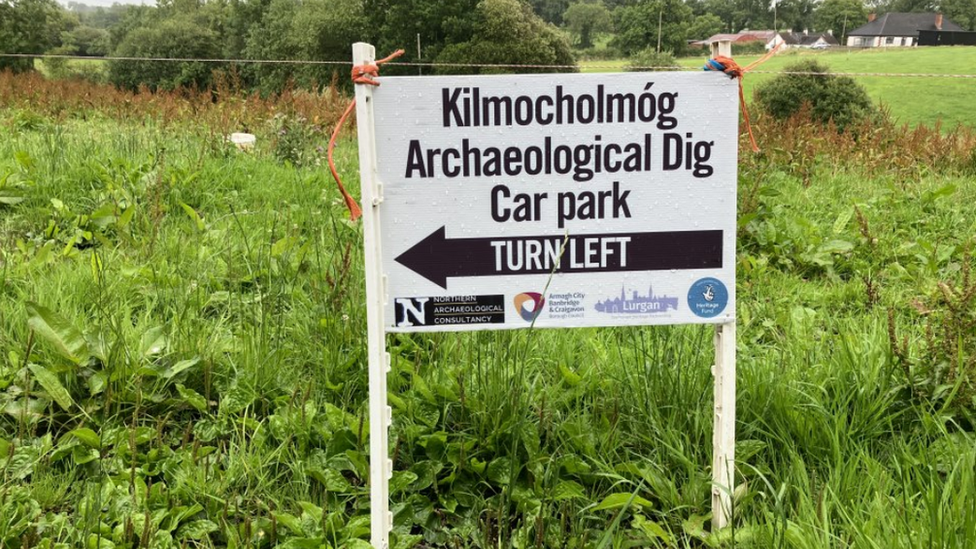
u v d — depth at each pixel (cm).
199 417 308
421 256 229
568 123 225
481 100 222
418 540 249
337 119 1109
